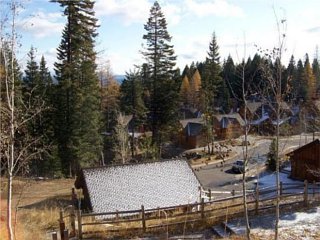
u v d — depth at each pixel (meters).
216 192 30.50
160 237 16.02
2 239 14.16
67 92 40.38
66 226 17.78
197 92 83.00
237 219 17.33
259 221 16.98
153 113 52.06
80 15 38.44
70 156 41.25
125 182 23.25
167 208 17.41
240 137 66.12
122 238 16.17
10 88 11.47
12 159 11.16
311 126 44.56
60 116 41.69
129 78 56.78
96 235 16.45
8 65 10.99
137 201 22.19
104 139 51.38
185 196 23.22
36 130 38.19
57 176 38.72
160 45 50.97
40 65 55.38
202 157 53.22
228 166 46.88
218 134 65.75
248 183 37.50
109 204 21.75
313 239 14.83
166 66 51.25
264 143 51.72
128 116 65.00
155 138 52.00
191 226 16.98
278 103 11.17
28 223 18.09
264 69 11.32
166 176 24.27
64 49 39.44
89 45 40.28
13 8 10.68
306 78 66.50
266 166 42.28
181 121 63.84
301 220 16.94
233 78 76.25
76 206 23.61
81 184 24.08
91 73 41.47
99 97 48.16
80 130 41.44
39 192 29.39
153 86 51.66
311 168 35.16
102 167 24.00
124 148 41.22
